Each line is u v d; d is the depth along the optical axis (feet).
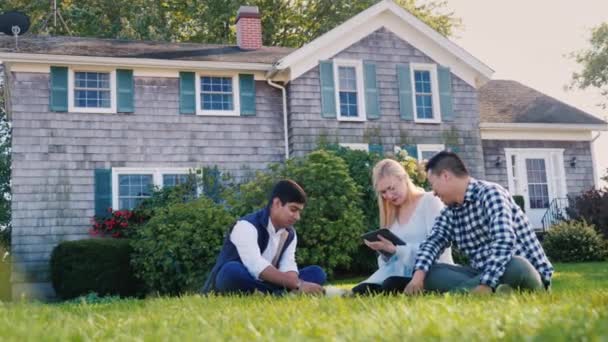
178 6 89.92
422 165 18.60
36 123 50.60
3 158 84.69
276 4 92.22
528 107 68.80
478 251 14.99
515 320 7.55
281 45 95.04
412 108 59.72
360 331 7.06
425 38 61.21
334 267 45.14
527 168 65.82
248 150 55.62
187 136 54.24
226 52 60.39
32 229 49.16
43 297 48.08
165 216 43.50
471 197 14.84
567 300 10.01
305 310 9.93
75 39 58.13
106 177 51.44
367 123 58.18
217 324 8.60
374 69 59.11
